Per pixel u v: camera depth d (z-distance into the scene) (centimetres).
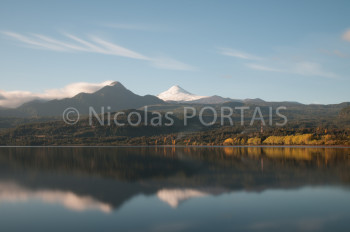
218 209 6159
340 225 5231
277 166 12356
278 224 5303
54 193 7662
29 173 11125
